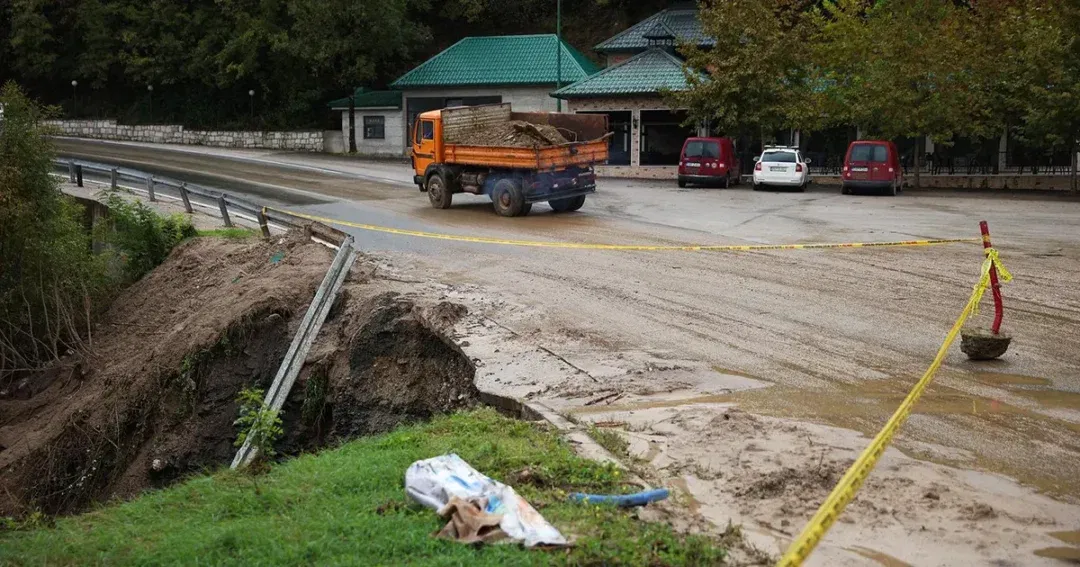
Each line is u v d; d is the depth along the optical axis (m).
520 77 47.03
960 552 6.06
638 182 38.47
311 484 7.60
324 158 47.59
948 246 19.75
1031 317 13.55
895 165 32.19
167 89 57.78
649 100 41.66
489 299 15.16
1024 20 34.09
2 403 19.50
